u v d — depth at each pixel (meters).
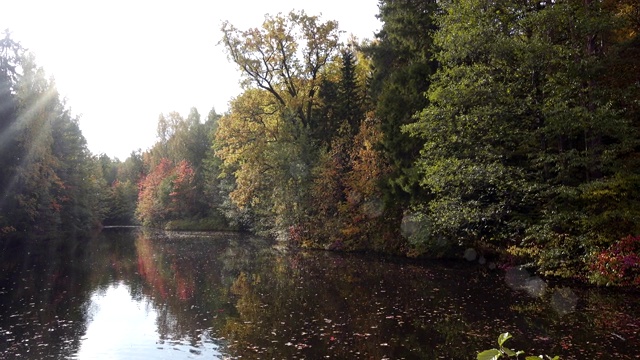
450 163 16.55
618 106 15.78
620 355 8.17
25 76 35.88
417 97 21.09
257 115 34.12
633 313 11.16
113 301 13.98
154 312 12.48
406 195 22.17
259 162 33.03
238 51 32.00
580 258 15.07
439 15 19.92
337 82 34.41
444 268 19.72
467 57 17.50
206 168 62.06
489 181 15.58
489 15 16.38
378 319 11.20
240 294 14.89
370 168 25.66
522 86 16.31
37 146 35.75
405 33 22.48
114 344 9.61
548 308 11.95
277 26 32.47
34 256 26.70
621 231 14.55
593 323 10.34
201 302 13.73
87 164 61.34
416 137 21.14
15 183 33.59
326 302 13.34
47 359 8.72
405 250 23.81
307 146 31.73
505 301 12.92
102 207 68.75
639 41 15.23
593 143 15.36
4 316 12.17
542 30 15.56
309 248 30.42
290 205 32.62
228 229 55.69
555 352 8.38
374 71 29.02
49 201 39.06
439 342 9.27
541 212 16.78
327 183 29.36
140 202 70.94
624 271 13.59
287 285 16.44
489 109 15.52
